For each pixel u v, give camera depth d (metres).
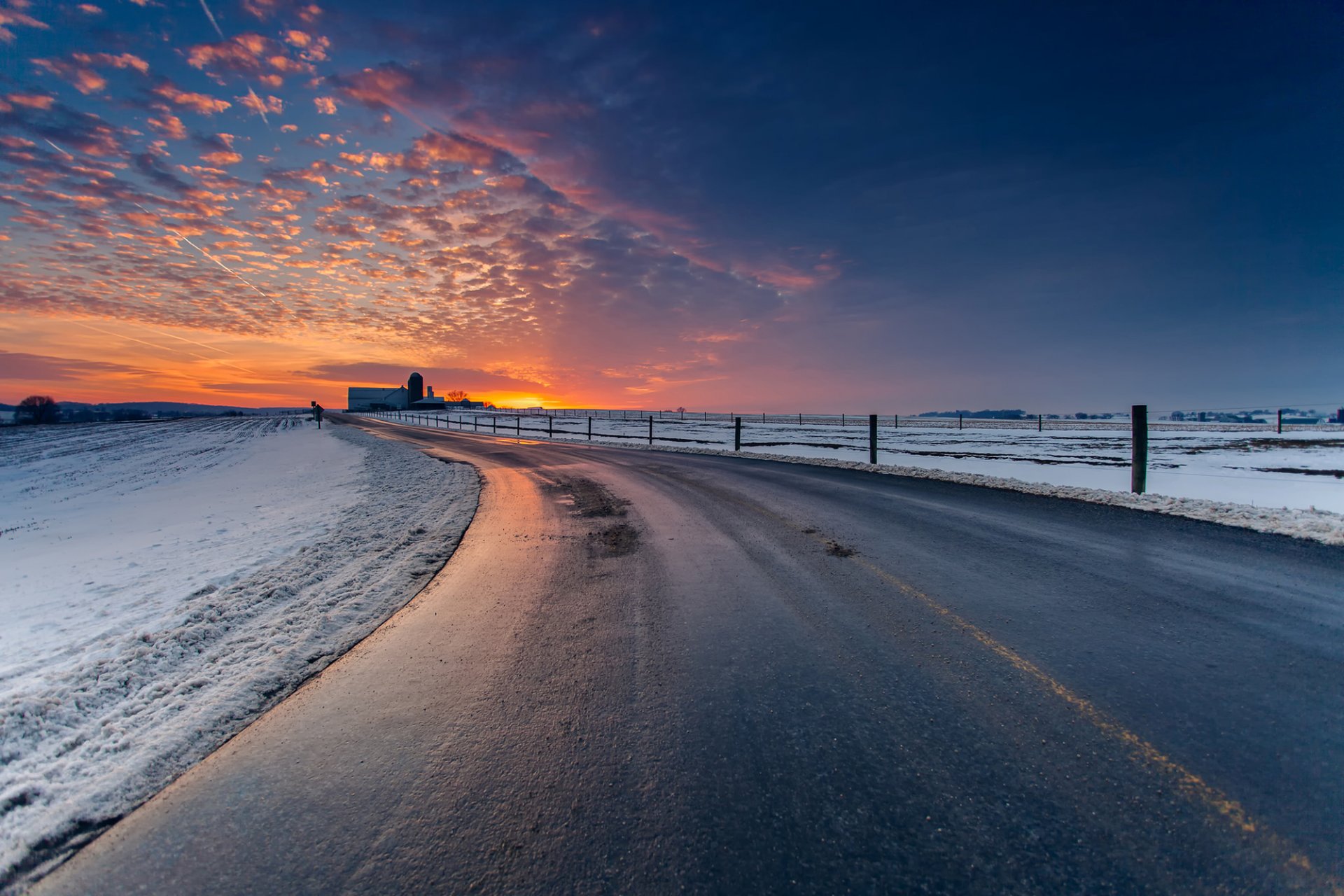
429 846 1.91
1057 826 1.87
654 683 3.01
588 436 32.00
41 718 3.05
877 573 4.85
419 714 2.79
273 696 3.06
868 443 24.39
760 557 5.50
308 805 2.15
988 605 3.98
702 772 2.24
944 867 1.73
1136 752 2.23
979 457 16.77
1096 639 3.35
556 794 2.15
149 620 5.13
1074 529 6.13
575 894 1.70
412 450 22.73
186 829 2.05
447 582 5.09
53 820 2.12
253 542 8.54
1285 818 1.84
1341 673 2.83
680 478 11.63
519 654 3.47
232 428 57.97
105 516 13.98
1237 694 2.65
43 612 6.14
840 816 1.96
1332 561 4.71
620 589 4.71
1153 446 20.66
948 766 2.20
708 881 1.72
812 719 2.59
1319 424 51.88
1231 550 5.14
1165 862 1.71
